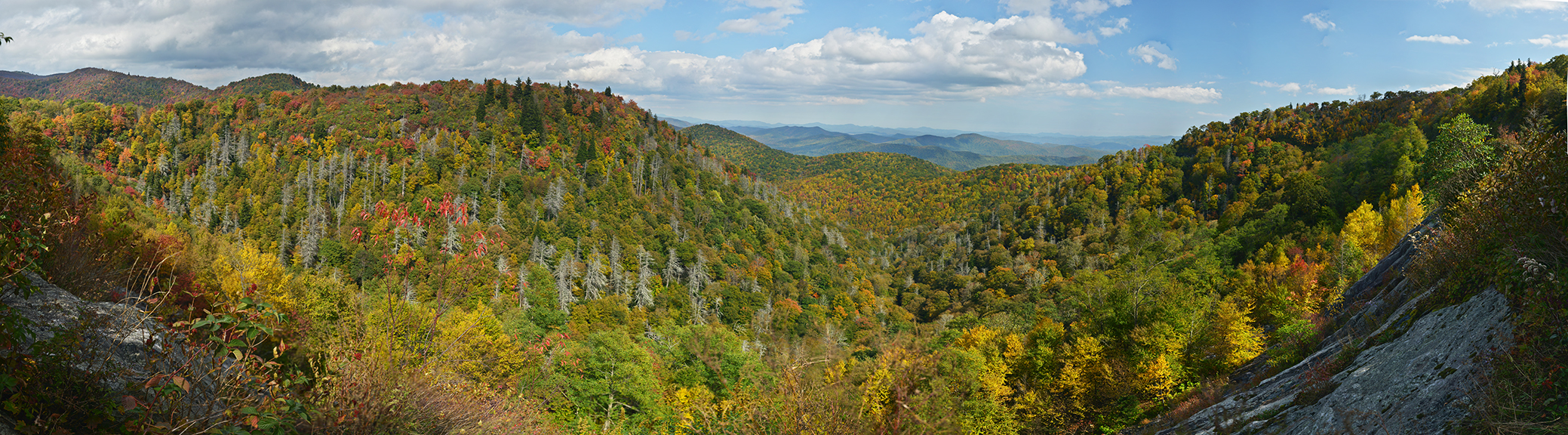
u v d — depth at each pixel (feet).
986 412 50.96
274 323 15.29
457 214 18.98
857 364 19.71
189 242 66.69
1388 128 360.28
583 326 179.32
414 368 17.90
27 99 557.74
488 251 19.21
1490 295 25.79
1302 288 103.60
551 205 385.91
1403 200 147.02
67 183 25.26
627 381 64.34
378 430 16.34
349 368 16.57
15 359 12.12
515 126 544.21
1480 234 29.66
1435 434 20.54
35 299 16.85
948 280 418.31
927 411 16.70
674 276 326.24
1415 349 28.40
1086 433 75.87
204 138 515.50
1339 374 34.24
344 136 502.79
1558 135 21.88
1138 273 93.86
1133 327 85.92
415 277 18.12
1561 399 16.94
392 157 453.17
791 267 401.70
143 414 12.56
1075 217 515.09
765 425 20.24
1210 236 339.57
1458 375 22.44
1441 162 111.86
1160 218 471.21
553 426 28.71
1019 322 159.43
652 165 540.11
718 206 524.52
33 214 18.28
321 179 415.44
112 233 27.14
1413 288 45.01
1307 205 291.79
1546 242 21.43
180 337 13.58
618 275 265.34
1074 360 83.76
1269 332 85.51
